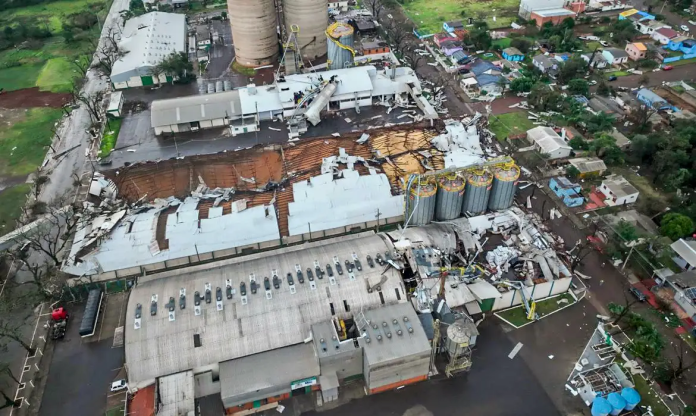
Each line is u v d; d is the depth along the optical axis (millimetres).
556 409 76875
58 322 89750
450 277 91188
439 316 85062
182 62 165250
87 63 180500
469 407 77188
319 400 78688
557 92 145750
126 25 195375
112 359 84562
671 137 121375
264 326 81625
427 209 101125
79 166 130750
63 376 82438
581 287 95625
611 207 112938
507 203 106375
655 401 77312
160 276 91562
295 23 173125
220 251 103000
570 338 86938
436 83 158500
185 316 81375
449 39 179875
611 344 85250
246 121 142125
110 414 76750
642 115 135250
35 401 79062
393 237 97875
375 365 75250
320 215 106750
